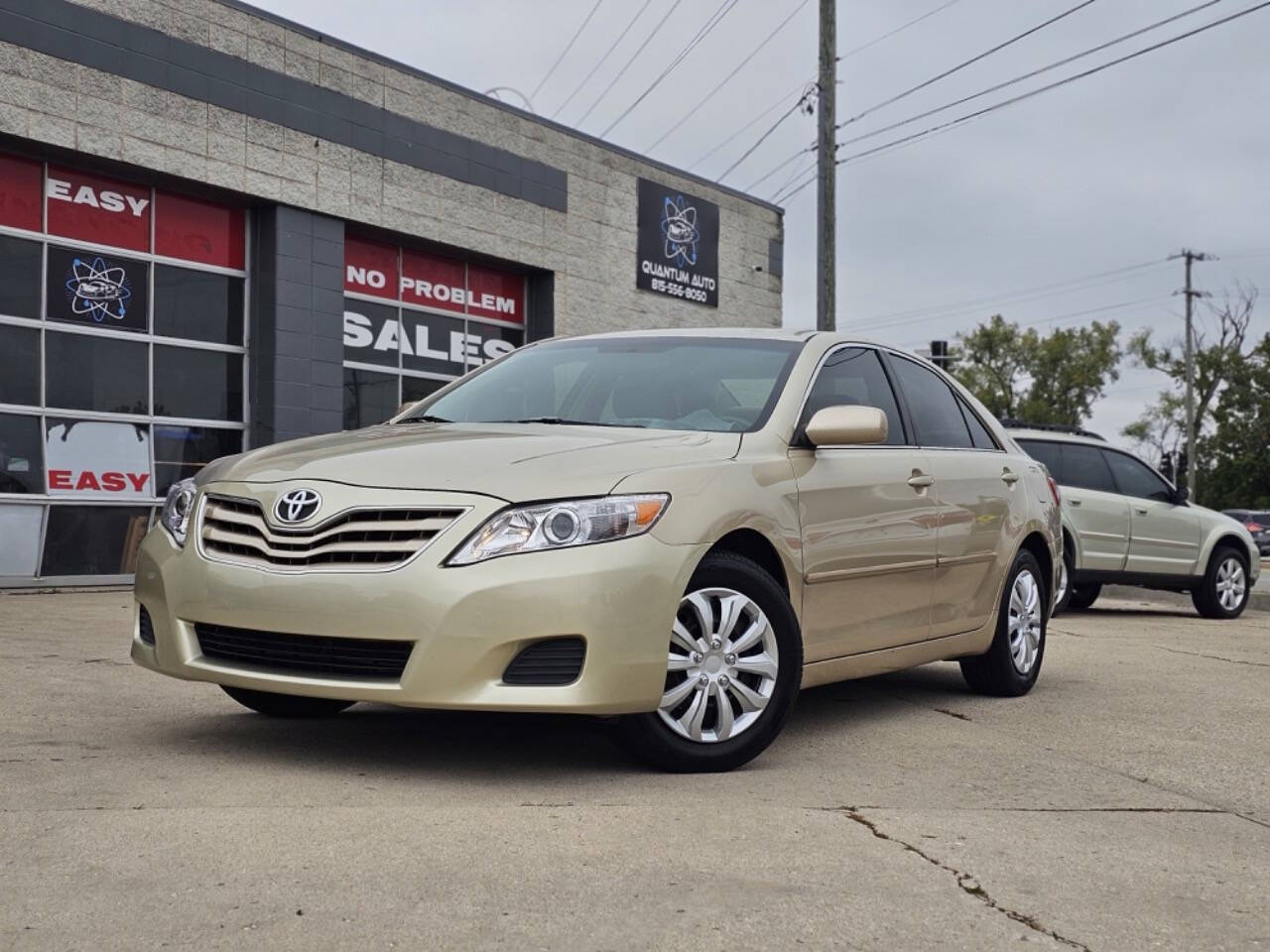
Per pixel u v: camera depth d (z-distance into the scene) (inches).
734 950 101.4
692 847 129.8
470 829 133.7
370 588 151.6
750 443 182.2
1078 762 183.8
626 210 720.3
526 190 657.6
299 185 544.7
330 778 156.3
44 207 474.9
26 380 470.3
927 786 163.5
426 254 625.3
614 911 109.3
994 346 3304.6
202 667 163.5
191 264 522.0
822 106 764.6
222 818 135.0
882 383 223.6
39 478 474.0
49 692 216.7
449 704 149.5
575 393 205.0
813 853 129.1
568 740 185.3
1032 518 252.2
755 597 170.9
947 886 120.3
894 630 207.9
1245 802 162.1
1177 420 2908.5
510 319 671.1
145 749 171.2
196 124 506.3
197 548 166.6
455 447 168.4
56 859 119.3
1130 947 106.3
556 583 151.1
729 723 167.9
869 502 199.5
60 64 462.3
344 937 101.3
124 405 500.4
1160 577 494.0
